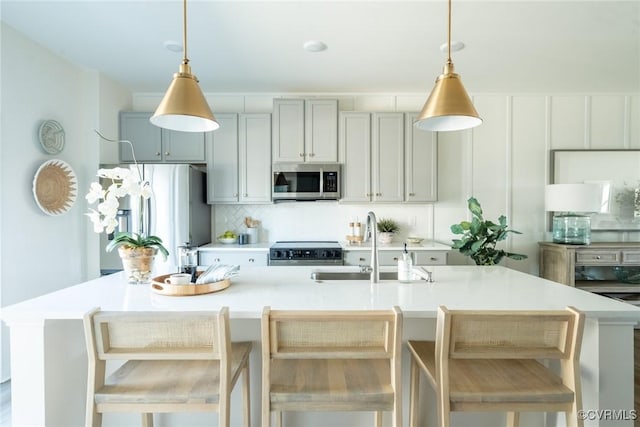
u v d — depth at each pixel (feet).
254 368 5.03
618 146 12.25
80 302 4.23
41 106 8.72
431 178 11.38
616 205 12.00
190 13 7.18
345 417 5.11
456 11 7.13
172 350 3.47
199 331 3.47
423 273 5.57
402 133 11.37
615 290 10.68
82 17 7.37
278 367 4.15
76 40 8.41
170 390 3.64
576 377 3.48
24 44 8.19
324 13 7.20
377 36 8.18
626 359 4.13
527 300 4.38
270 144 11.51
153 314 3.36
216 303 4.20
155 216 9.93
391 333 3.40
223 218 12.41
